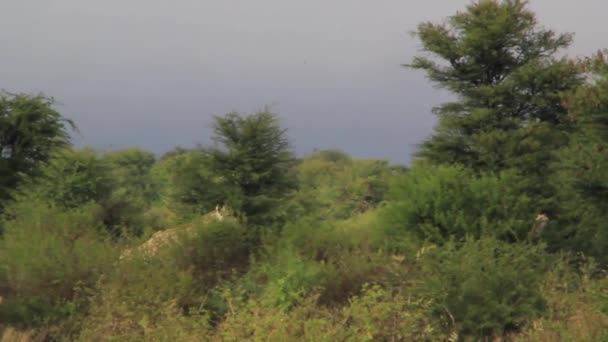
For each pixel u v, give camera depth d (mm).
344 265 44625
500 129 97438
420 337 30953
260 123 113500
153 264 45688
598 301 30453
